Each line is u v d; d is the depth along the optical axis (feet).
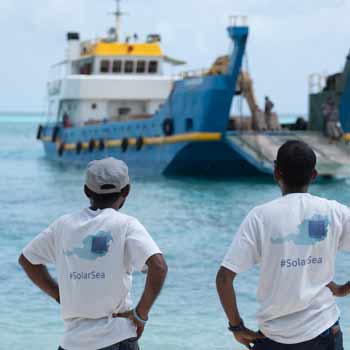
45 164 331.77
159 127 246.27
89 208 34.14
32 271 34.47
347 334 66.23
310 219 32.86
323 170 222.28
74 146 312.50
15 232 136.77
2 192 214.69
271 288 32.78
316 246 32.71
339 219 33.30
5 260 106.93
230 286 32.45
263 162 222.48
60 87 318.86
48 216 161.58
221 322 72.08
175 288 88.12
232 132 231.50
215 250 116.26
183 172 248.52
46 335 67.46
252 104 248.11
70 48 324.80
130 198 190.19
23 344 64.39
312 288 32.76
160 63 307.37
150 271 32.19
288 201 33.22
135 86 297.74
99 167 33.81
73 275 33.06
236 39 213.66
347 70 243.19
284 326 32.55
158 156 247.91
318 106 260.21
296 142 34.12
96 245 32.86
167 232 135.44
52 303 80.59
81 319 33.37
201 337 66.64
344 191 204.44
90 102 301.43
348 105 245.24
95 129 289.74
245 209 169.78
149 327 69.92
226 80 218.38
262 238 32.58
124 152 269.23
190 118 229.04
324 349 32.58
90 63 315.17
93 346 32.86
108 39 314.35
